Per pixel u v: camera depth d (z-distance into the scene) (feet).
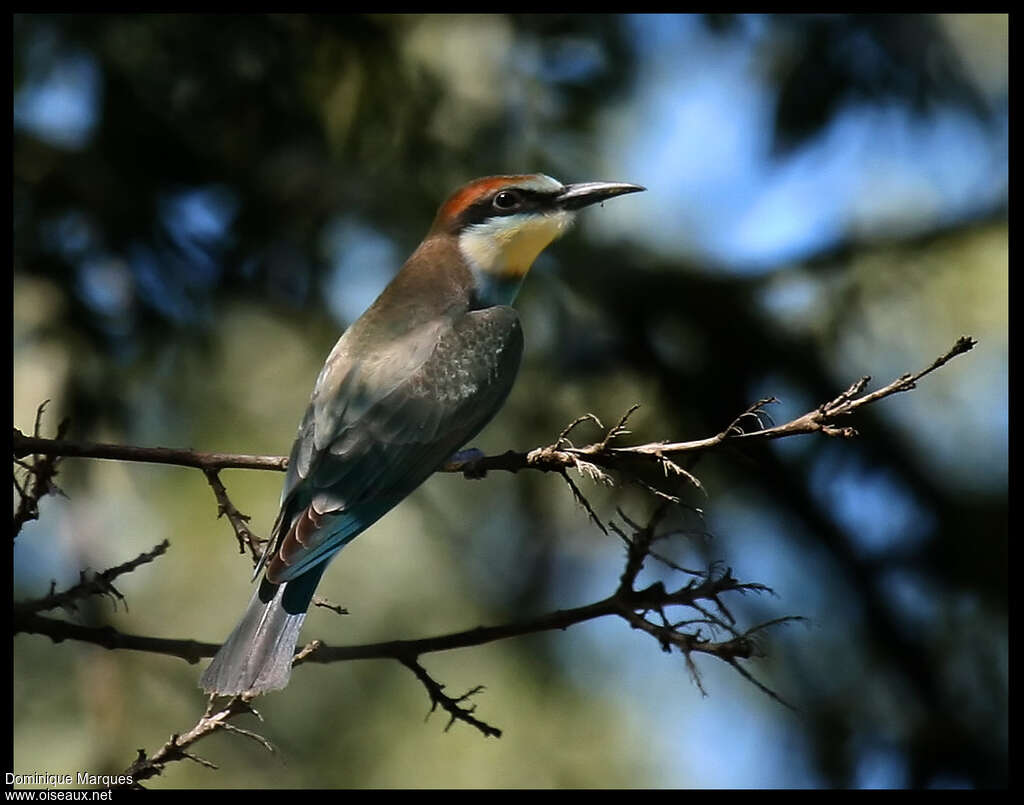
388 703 41.27
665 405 43.93
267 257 42.09
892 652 45.55
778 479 45.34
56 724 38.19
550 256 43.88
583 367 43.70
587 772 41.60
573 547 43.70
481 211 35.73
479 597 43.01
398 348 31.81
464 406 31.50
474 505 43.65
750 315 45.42
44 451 24.98
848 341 45.60
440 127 41.32
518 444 42.96
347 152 41.70
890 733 45.06
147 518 40.78
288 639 26.08
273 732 40.29
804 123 42.19
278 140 41.60
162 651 25.05
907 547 46.26
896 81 42.24
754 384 45.21
